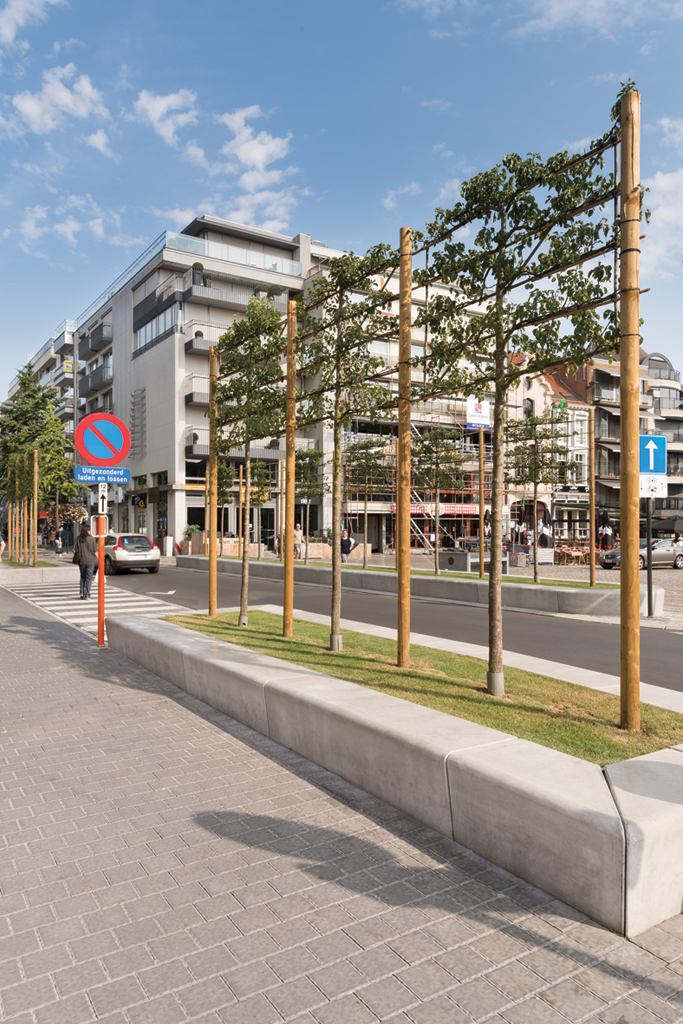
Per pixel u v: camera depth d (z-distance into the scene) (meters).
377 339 7.34
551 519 44.03
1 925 2.87
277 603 14.27
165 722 5.81
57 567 21.77
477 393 5.76
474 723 4.26
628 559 4.43
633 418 4.41
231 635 8.19
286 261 39.66
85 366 53.66
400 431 6.50
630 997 2.40
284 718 5.09
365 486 22.59
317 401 8.12
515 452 16.72
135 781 4.47
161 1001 2.39
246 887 3.14
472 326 5.54
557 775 3.29
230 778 4.50
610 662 8.07
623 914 2.73
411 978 2.50
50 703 6.45
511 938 2.73
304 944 2.71
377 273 7.37
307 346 8.34
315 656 6.88
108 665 8.18
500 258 5.23
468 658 7.12
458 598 14.96
